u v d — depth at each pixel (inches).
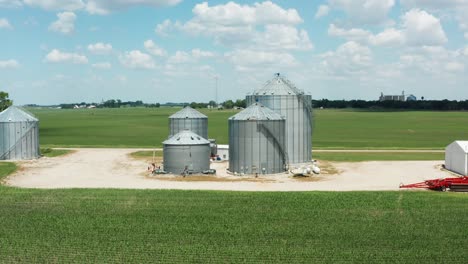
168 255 1355.8
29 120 3474.4
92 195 2073.1
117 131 6589.6
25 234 1535.4
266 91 3161.9
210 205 1900.8
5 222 1669.5
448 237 1509.6
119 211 1814.7
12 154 3415.4
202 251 1387.8
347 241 1473.9
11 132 3408.0
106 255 1352.1
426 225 1635.1
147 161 3393.2
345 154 3757.4
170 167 2792.8
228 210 1828.2
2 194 2086.6
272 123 2751.0
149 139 5329.7
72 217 1732.3
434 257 1339.8
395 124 7770.7
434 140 5034.5
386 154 3752.5
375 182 2504.9
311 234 1544.0
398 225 1636.3
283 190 2257.6
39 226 1624.0
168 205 1903.3
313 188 2326.5
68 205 1903.3
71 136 5762.8
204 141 2829.7
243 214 1775.3
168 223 1660.9
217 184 2442.2
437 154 3732.8
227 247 1422.2
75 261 1305.4
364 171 2886.3
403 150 4042.8
